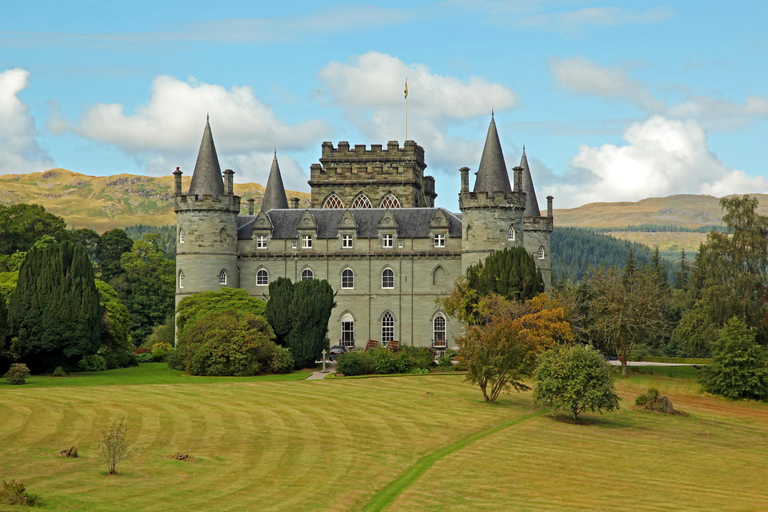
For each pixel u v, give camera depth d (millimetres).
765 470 49000
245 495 36969
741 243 92438
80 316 72875
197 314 89750
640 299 85500
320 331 84062
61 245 75125
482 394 68688
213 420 52469
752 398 76375
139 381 69312
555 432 56531
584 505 39125
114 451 38938
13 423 48094
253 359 75875
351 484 40125
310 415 55844
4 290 82375
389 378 74812
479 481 42375
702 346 90688
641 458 50219
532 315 77688
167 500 35156
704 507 39844
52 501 33250
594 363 61875
